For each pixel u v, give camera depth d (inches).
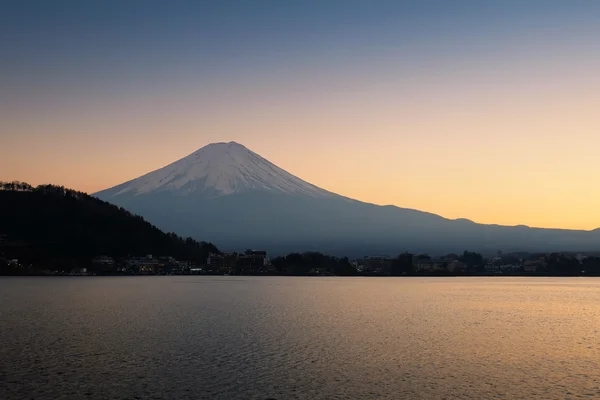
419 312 5300.2
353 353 3061.0
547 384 2481.5
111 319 4446.4
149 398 2224.4
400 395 2298.2
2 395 2250.2
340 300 6820.9
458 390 2374.5
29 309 5231.3
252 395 2272.4
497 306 6092.5
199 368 2677.2
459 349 3228.3
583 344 3452.3
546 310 5639.8
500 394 2333.9
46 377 2500.0
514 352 3166.8
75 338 3467.0
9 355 2940.5
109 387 2357.3
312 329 3949.3
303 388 2370.8
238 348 3161.9
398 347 3257.9
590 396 2321.6
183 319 4480.8
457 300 7003.0
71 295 7130.9
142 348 3142.2
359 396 2277.3
